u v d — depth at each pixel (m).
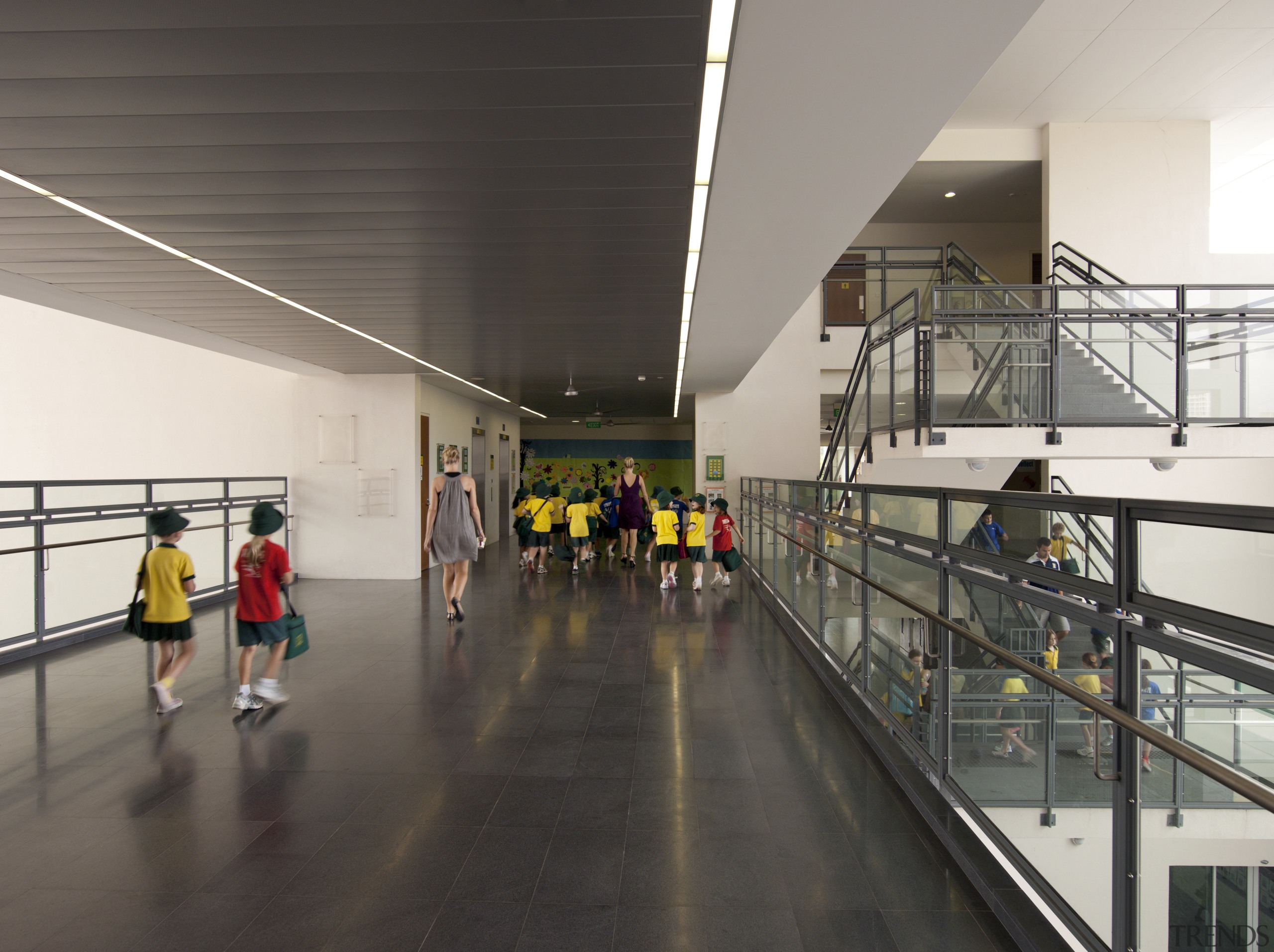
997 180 12.48
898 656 3.83
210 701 4.83
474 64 2.62
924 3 2.28
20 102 2.83
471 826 3.09
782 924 2.39
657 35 2.46
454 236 4.41
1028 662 2.25
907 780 3.36
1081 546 2.03
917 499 3.50
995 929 2.35
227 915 2.45
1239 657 1.40
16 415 10.30
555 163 3.45
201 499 8.30
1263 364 6.67
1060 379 6.63
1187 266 11.02
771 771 3.67
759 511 10.25
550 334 7.54
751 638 6.69
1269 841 1.37
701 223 4.37
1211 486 10.60
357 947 2.28
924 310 10.74
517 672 5.52
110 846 2.93
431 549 7.28
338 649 6.25
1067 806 2.06
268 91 2.79
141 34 2.39
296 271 5.12
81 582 6.58
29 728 4.30
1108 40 9.21
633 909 2.48
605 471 22.67
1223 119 10.96
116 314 6.50
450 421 12.80
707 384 11.93
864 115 3.01
